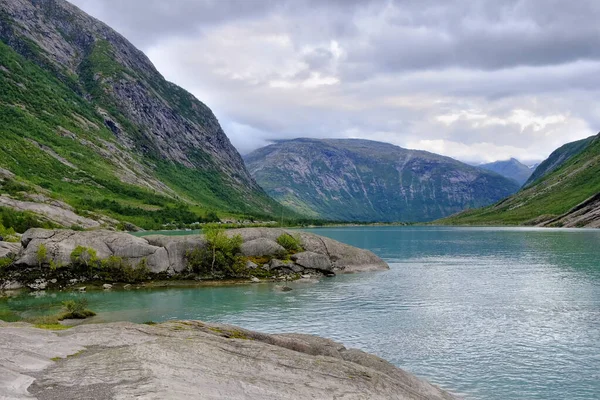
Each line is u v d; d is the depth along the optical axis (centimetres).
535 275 8838
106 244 8238
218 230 8969
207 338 2934
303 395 2222
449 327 5031
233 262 8625
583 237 19125
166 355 2420
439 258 12469
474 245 16850
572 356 4041
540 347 4297
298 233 10100
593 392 3297
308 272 8919
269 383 2283
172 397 1844
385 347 4331
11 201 17550
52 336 2805
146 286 7769
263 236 9588
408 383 3000
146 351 2442
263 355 2680
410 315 5612
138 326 3181
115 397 1797
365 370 2702
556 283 7838
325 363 2703
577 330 4844
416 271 9731
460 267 10356
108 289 7544
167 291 7425
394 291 7312
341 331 4909
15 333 2725
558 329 4894
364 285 7931
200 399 1908
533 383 3459
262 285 7919
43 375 2056
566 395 3253
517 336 4662
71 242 8081
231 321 5394
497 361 3931
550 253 13050
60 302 6500
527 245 16025
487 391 3322
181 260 8381
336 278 8762
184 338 2866
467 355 4091
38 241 7956
